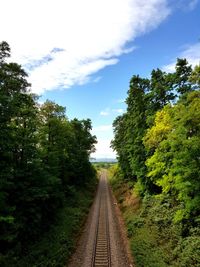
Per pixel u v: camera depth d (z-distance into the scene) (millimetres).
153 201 25781
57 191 22969
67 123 29234
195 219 16047
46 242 18188
